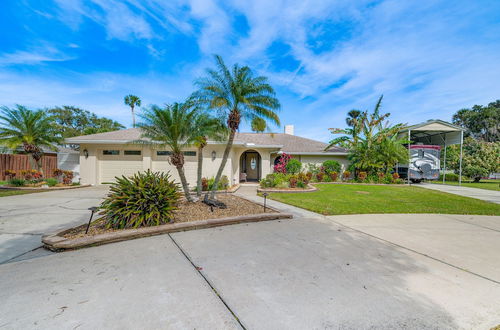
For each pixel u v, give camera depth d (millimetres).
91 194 10547
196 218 5848
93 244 4090
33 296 2496
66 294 2541
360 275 3070
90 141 13195
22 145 14141
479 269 3305
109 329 2000
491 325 2111
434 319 2186
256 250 3959
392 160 16375
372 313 2262
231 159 13992
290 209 7578
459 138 17422
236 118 7184
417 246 4234
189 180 13586
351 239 4613
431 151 16734
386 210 7477
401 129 17344
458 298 2557
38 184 12812
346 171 18047
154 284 2783
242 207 7391
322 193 11477
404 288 2752
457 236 4859
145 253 3779
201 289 2680
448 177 24125
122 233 4379
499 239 4688
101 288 2676
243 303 2416
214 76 7090
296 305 2385
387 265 3400
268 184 12727
